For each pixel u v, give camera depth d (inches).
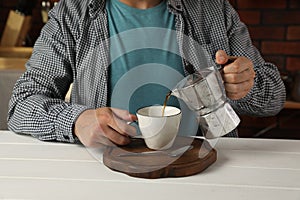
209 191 34.1
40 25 103.4
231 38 56.4
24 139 46.4
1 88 63.8
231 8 57.6
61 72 53.1
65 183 35.5
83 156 41.3
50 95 51.8
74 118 43.8
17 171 37.8
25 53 91.2
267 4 99.8
